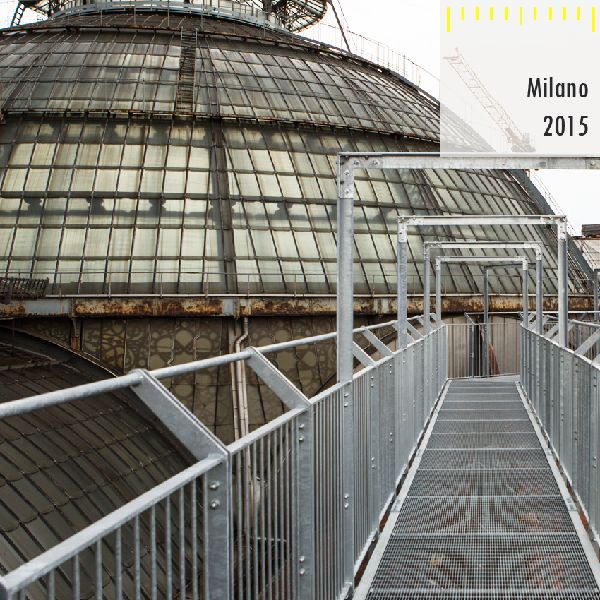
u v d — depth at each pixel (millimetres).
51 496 16266
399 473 14414
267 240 42594
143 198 42688
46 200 42156
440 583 9648
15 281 35688
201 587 11539
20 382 24219
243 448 5391
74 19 58688
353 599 9070
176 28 55094
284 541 6508
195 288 40062
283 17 65812
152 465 21344
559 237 18125
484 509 12891
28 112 45531
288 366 39281
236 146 45906
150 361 37719
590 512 11266
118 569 3693
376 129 51094
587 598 9094
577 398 12930
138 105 46625
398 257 17438
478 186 56750
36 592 11820
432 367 24438
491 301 47312
